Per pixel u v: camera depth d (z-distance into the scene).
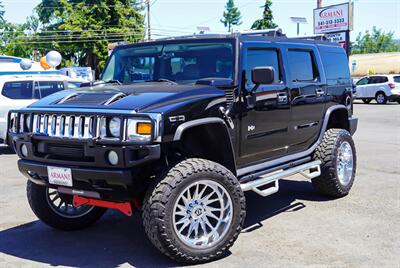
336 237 5.11
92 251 4.88
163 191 4.16
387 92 27.81
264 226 5.53
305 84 6.16
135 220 5.94
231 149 4.78
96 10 41.25
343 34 26.19
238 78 5.02
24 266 4.50
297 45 6.15
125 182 4.10
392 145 11.89
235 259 4.54
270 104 5.48
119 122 4.10
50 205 5.36
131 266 4.46
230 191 4.49
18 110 4.82
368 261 4.46
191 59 5.29
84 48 41.47
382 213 5.96
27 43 51.44
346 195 6.83
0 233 5.48
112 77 5.84
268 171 5.48
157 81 5.30
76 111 4.30
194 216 4.39
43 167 4.51
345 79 7.26
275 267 4.34
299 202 6.55
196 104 4.39
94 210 5.64
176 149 4.64
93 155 4.17
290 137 5.93
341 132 6.70
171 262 4.52
